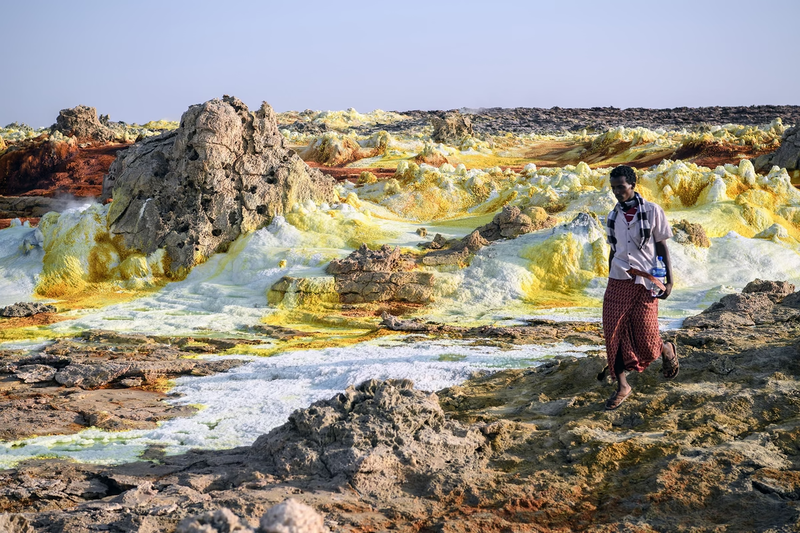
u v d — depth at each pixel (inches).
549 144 3420.3
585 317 878.4
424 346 662.5
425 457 281.6
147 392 536.7
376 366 516.7
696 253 1091.9
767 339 405.1
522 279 1029.2
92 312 972.6
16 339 809.5
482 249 1097.4
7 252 1217.4
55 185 2418.8
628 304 286.8
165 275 1156.5
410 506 247.1
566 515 237.9
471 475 269.1
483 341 687.7
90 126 2864.2
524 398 384.8
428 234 1224.2
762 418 293.9
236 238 1197.7
